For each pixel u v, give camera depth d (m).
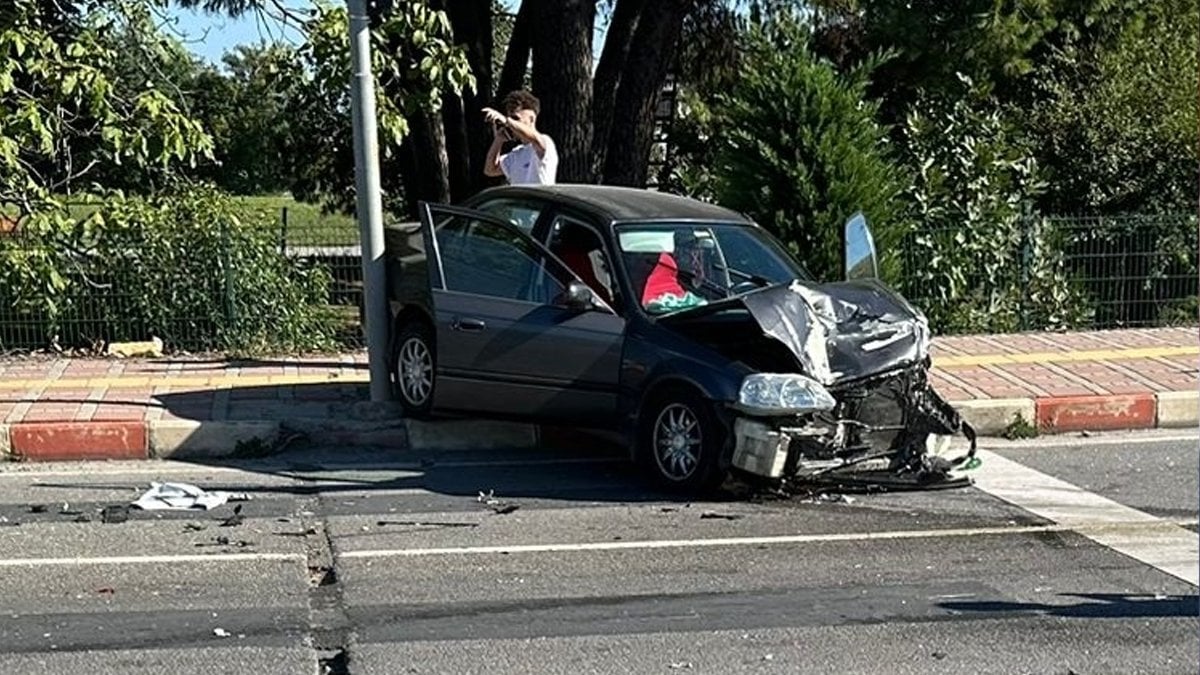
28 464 9.02
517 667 5.45
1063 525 7.66
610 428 8.62
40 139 11.48
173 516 7.70
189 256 12.50
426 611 6.12
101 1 12.35
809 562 6.93
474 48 17.02
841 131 12.84
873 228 12.80
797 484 8.28
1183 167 16.47
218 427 9.31
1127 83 16.97
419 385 9.52
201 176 19.16
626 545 7.21
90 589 6.38
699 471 8.11
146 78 12.85
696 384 8.05
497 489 8.46
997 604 6.27
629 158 16.72
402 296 9.70
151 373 11.17
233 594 6.33
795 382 7.88
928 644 5.75
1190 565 6.90
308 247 12.89
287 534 7.37
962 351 12.30
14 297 12.08
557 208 9.24
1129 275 13.98
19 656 5.52
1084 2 18.69
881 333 8.45
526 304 8.88
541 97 15.07
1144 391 10.55
